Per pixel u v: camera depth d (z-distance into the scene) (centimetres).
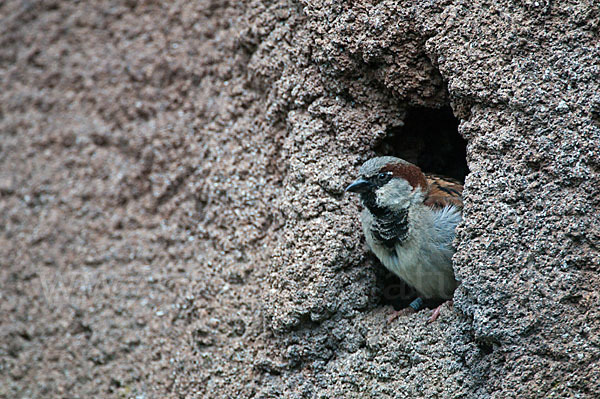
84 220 1036
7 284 1032
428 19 714
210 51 993
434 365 682
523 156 645
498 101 665
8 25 1161
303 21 820
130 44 1082
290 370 766
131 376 902
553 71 641
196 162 955
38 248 1043
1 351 990
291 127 824
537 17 651
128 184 1026
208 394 798
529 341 616
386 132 805
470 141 692
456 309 688
